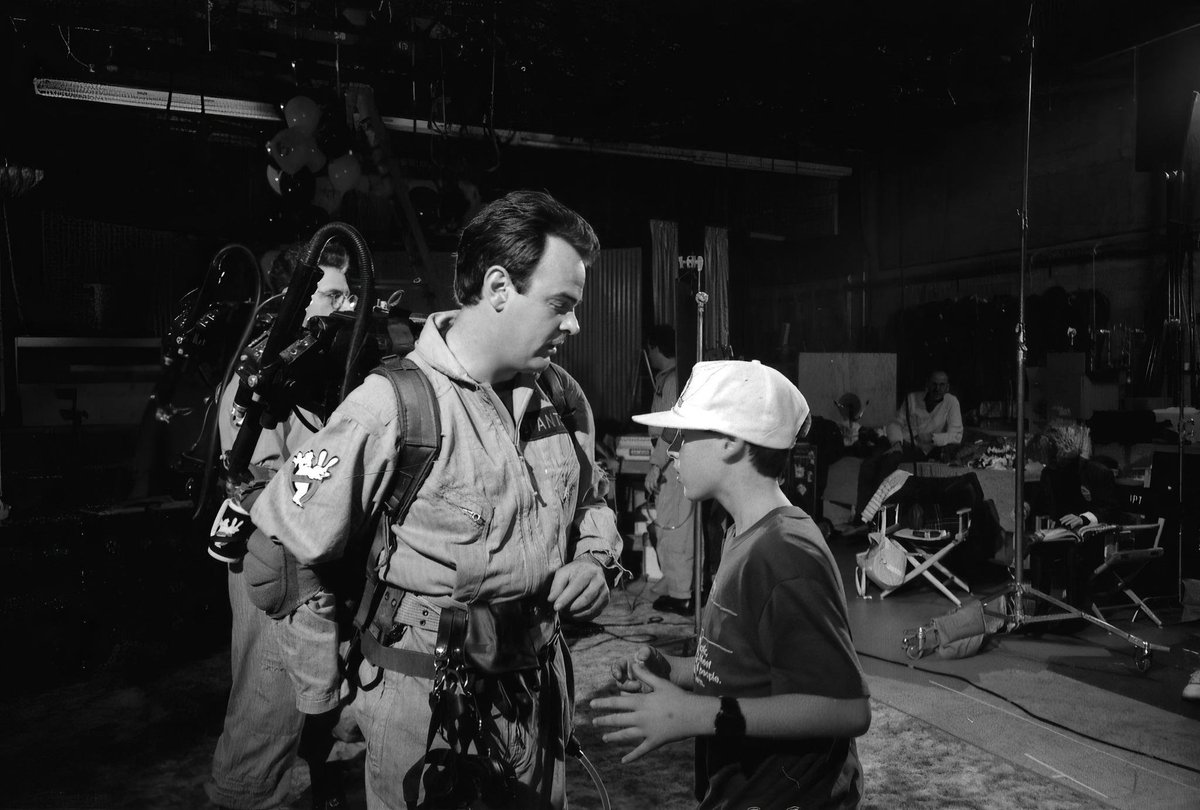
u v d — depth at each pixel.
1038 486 5.50
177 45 5.66
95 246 6.42
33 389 4.73
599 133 7.31
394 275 7.02
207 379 2.47
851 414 8.51
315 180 5.48
